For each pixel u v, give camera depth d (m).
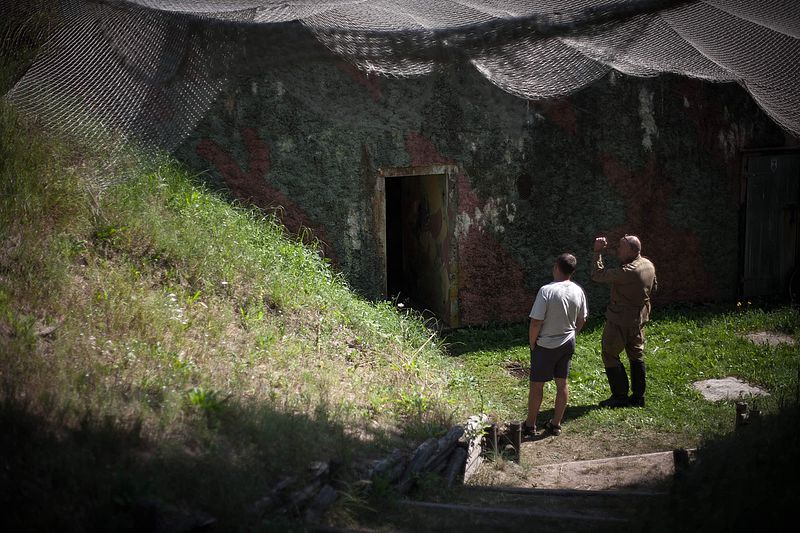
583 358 9.86
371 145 10.25
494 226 11.01
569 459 7.11
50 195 7.12
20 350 5.01
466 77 10.47
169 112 6.85
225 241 8.40
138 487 3.83
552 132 11.06
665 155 11.68
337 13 6.69
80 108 7.08
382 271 10.51
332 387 6.65
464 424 6.62
